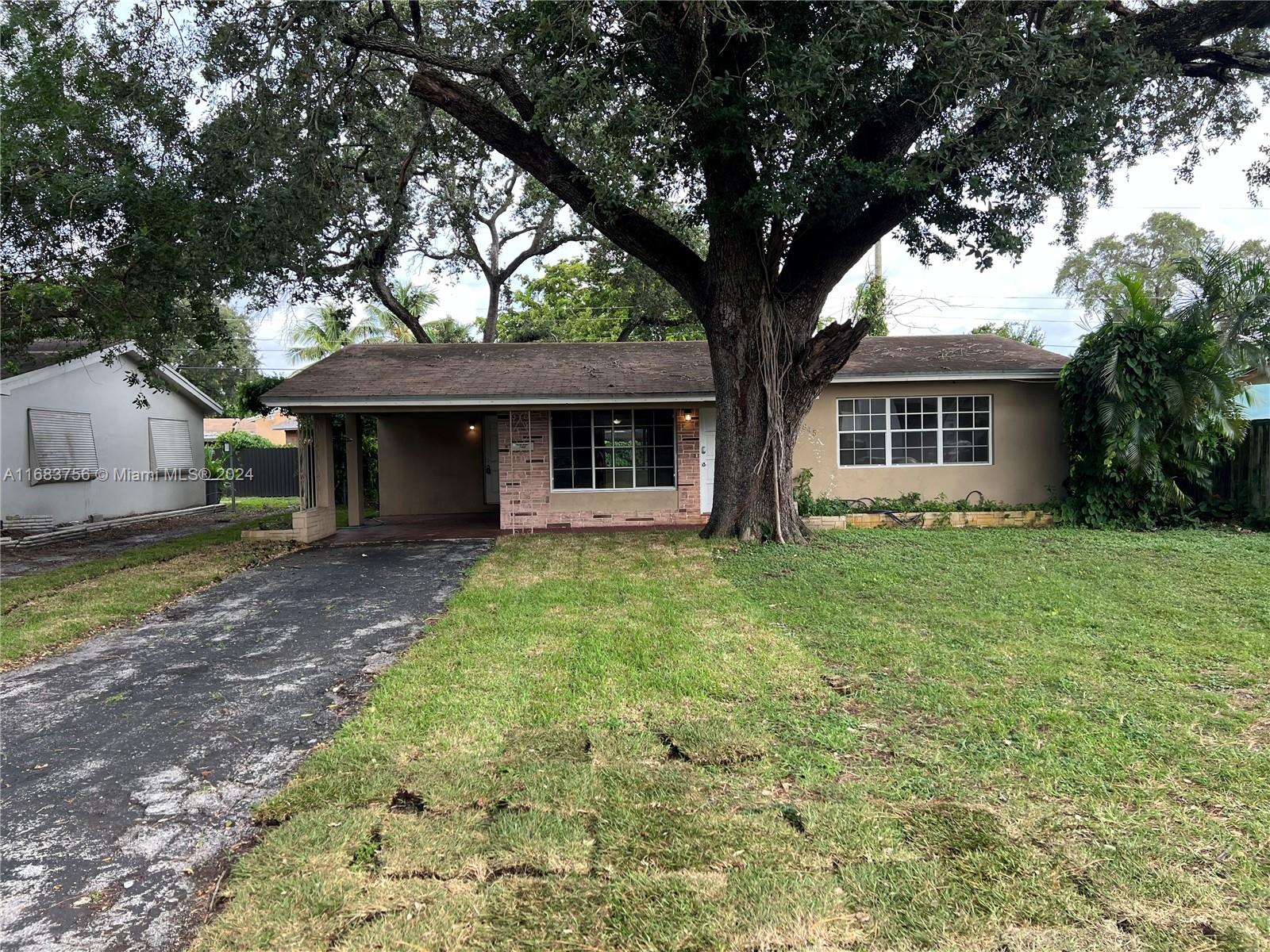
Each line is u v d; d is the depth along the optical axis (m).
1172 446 9.92
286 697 4.23
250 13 8.02
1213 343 9.52
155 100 8.59
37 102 8.43
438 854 2.52
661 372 12.33
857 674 4.31
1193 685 4.04
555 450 12.14
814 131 7.33
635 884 2.34
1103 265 27.83
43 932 2.20
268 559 9.42
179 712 4.04
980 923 2.13
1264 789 2.86
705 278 9.16
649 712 3.77
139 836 2.75
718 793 2.93
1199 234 26.52
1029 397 11.83
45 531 12.91
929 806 2.79
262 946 2.09
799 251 9.08
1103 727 3.48
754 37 6.96
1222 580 6.61
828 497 11.74
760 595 6.42
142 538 12.57
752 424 9.24
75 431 14.28
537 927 2.16
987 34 6.47
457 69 8.50
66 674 4.77
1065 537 9.38
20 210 8.75
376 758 3.30
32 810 2.96
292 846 2.58
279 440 35.00
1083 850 2.48
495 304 22.39
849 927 2.13
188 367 31.27
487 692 4.10
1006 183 7.97
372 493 17.19
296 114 8.58
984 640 4.91
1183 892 2.25
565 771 3.11
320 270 14.50
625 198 7.66
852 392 11.75
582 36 6.97
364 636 5.52
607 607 6.11
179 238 9.14
